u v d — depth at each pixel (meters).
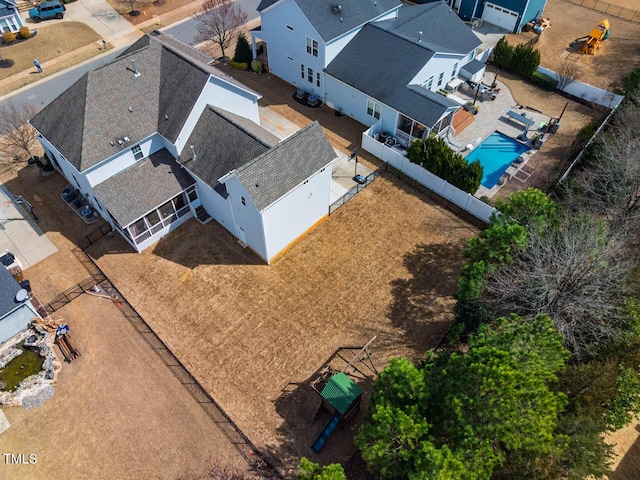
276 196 27.95
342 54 41.53
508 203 28.53
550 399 18.05
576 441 19.12
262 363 26.66
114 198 30.17
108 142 30.19
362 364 26.45
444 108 36.31
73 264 31.59
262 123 42.12
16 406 25.17
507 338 20.39
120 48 51.34
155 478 22.78
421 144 35.16
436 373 21.25
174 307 29.27
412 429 18.56
